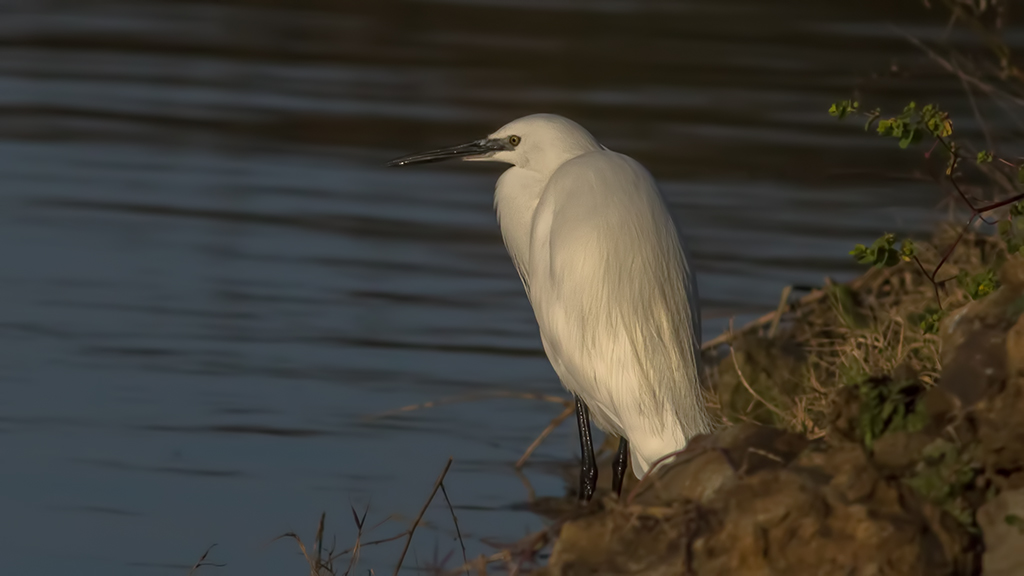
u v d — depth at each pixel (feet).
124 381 39.04
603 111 77.30
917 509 19.19
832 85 84.33
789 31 99.66
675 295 29.35
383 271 50.49
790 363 34.30
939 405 21.20
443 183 64.03
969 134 64.54
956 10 35.76
